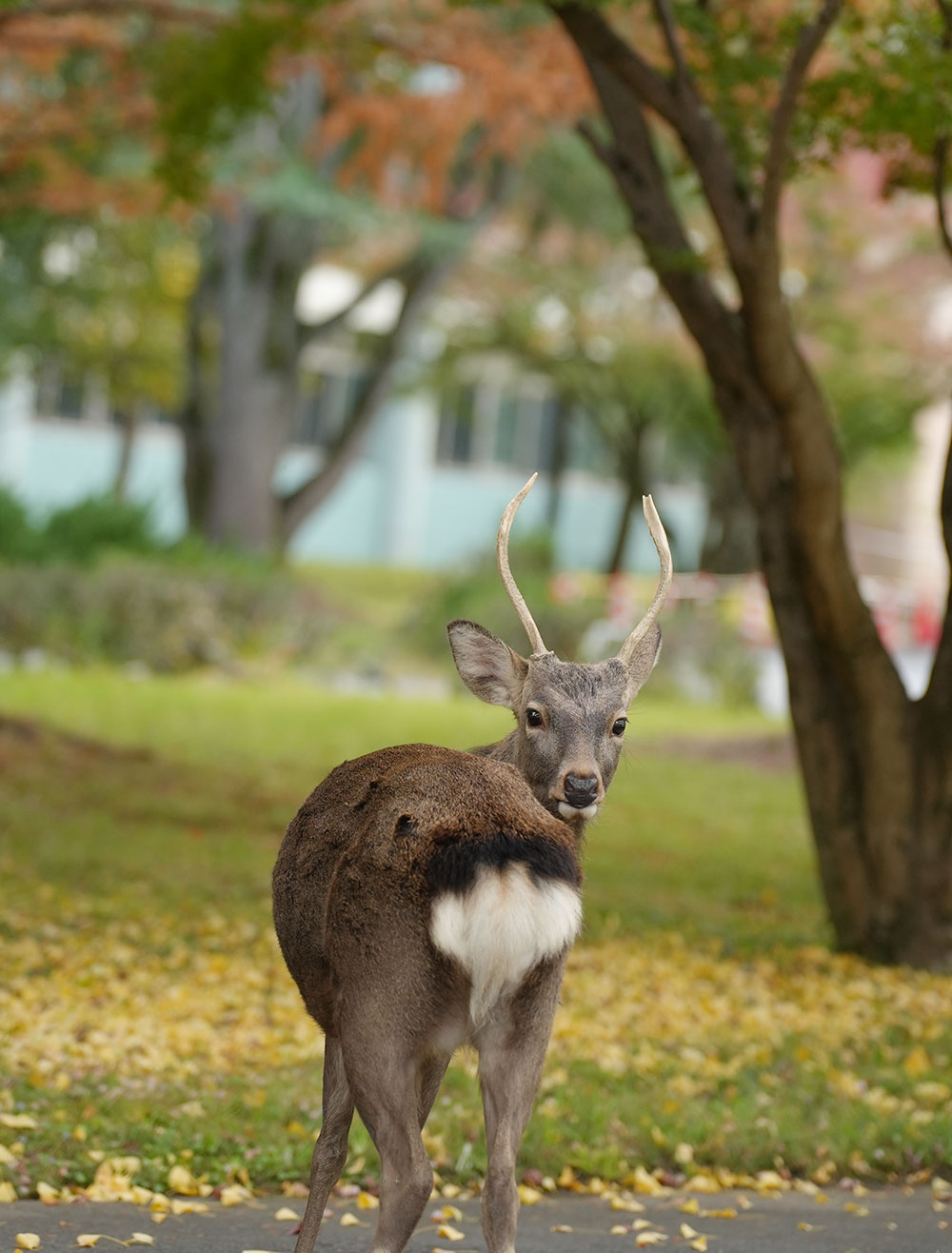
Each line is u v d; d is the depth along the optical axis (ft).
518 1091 14.89
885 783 37.52
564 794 17.57
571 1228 20.99
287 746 66.18
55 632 86.63
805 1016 31.96
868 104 37.14
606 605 93.56
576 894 14.98
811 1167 24.04
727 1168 23.97
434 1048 15.12
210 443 104.58
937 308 106.11
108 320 115.34
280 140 87.35
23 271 103.86
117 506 99.35
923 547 152.56
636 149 39.63
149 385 122.21
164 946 35.09
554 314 121.70
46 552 95.55
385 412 142.20
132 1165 21.63
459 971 14.71
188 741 65.62
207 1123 23.44
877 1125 25.21
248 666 88.38
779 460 37.81
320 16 55.26
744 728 85.61
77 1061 26.02
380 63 62.75
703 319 38.01
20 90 67.77
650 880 47.70
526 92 58.54
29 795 51.75
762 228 34.32
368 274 130.52
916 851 37.52
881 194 41.91
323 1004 16.78
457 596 100.22
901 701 37.50
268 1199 21.72
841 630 36.91
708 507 132.77
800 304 104.94
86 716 69.21
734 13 41.22
